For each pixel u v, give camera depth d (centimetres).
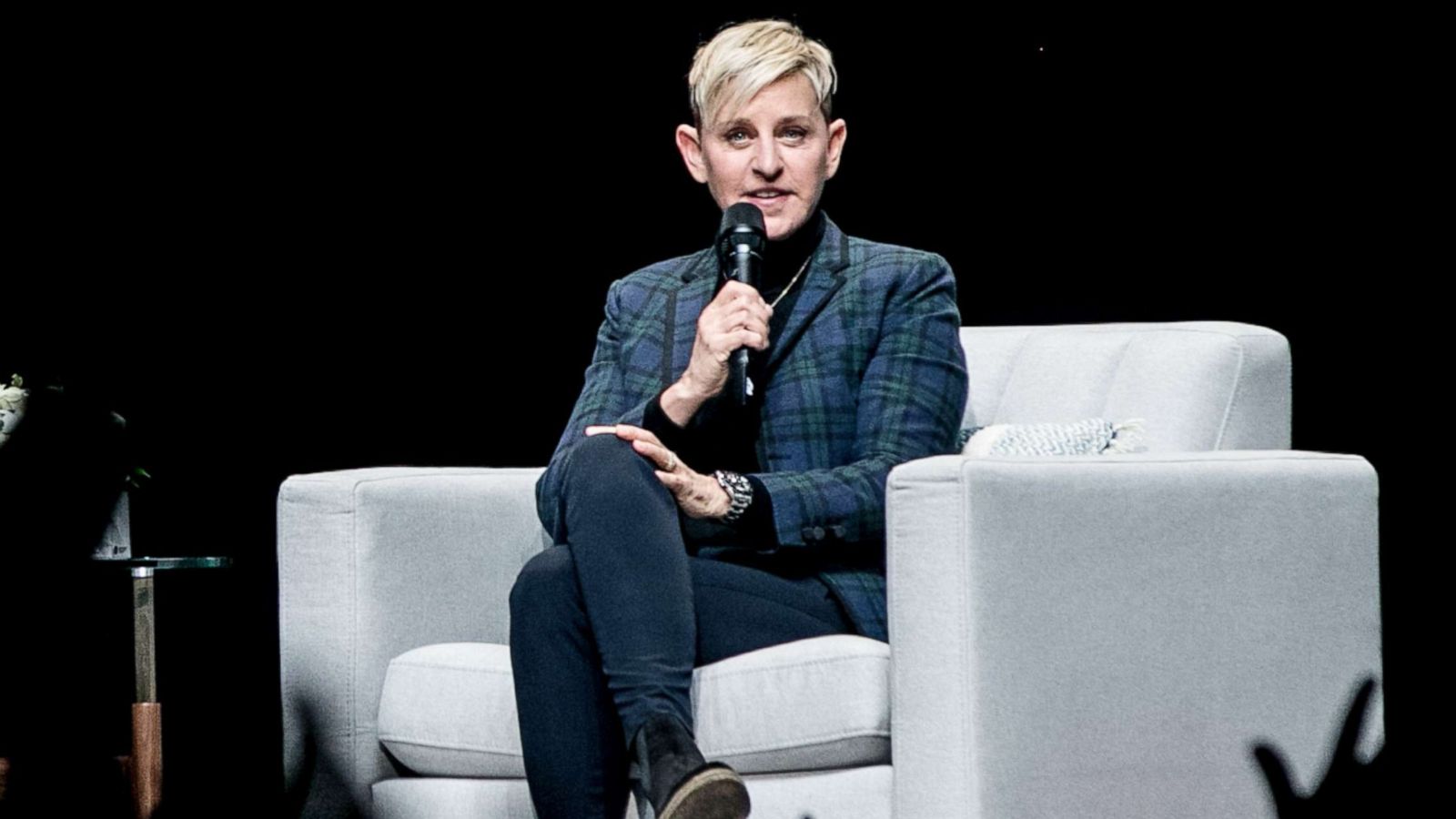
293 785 824
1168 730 688
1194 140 1376
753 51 777
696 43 1521
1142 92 1383
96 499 980
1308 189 1356
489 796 762
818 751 677
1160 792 684
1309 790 727
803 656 682
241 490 1650
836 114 1435
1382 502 1370
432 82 1579
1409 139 1327
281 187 1608
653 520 677
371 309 1623
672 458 698
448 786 774
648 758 631
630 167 1569
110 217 1609
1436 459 1357
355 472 843
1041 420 888
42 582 984
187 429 1641
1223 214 1378
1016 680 646
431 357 1625
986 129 1420
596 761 677
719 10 1509
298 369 1631
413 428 1634
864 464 739
